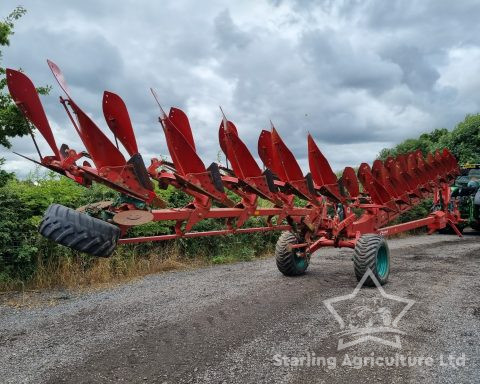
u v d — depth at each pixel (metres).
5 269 7.69
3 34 7.98
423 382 3.88
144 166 4.66
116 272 8.57
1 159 8.19
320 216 7.72
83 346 4.79
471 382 3.87
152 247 9.98
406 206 11.06
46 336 5.11
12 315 5.98
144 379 4.01
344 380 3.93
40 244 8.06
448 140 22.78
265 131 6.79
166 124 4.99
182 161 5.16
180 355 4.52
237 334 5.07
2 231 7.79
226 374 4.08
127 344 4.83
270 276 8.30
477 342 4.77
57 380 4.02
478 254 10.95
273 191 6.28
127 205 4.75
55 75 4.16
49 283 7.77
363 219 8.69
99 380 4.00
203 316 5.75
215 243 11.02
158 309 6.12
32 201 8.32
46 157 4.18
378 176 9.69
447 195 14.14
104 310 6.14
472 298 6.54
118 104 4.73
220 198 5.40
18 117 7.71
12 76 4.14
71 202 8.77
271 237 12.27
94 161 4.42
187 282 7.95
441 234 16.31
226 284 7.66
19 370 4.22
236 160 5.93
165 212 5.08
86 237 4.11
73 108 4.20
